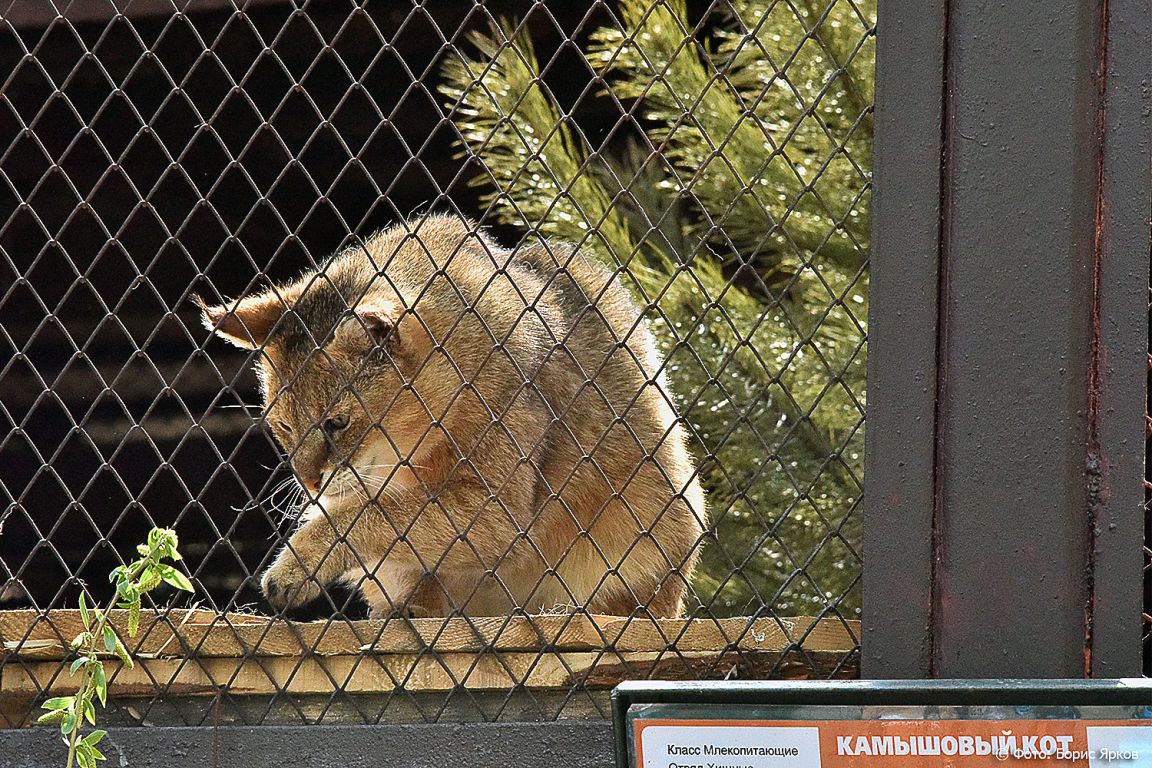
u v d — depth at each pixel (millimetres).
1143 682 7641
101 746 10336
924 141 8945
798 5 19562
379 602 14836
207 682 10656
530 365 14883
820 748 7832
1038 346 8664
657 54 20625
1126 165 8672
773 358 20062
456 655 10375
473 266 15703
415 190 27922
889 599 8844
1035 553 8570
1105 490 8547
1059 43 8734
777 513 19750
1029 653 8523
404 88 25953
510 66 21312
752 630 10016
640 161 22750
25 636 10633
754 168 20125
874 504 8930
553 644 10016
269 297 16078
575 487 14969
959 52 8891
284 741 10031
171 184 27969
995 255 8766
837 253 20094
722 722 7949
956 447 8750
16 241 28766
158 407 30984
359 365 15023
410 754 9812
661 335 20734
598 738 9578
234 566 30406
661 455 15406
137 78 25578
